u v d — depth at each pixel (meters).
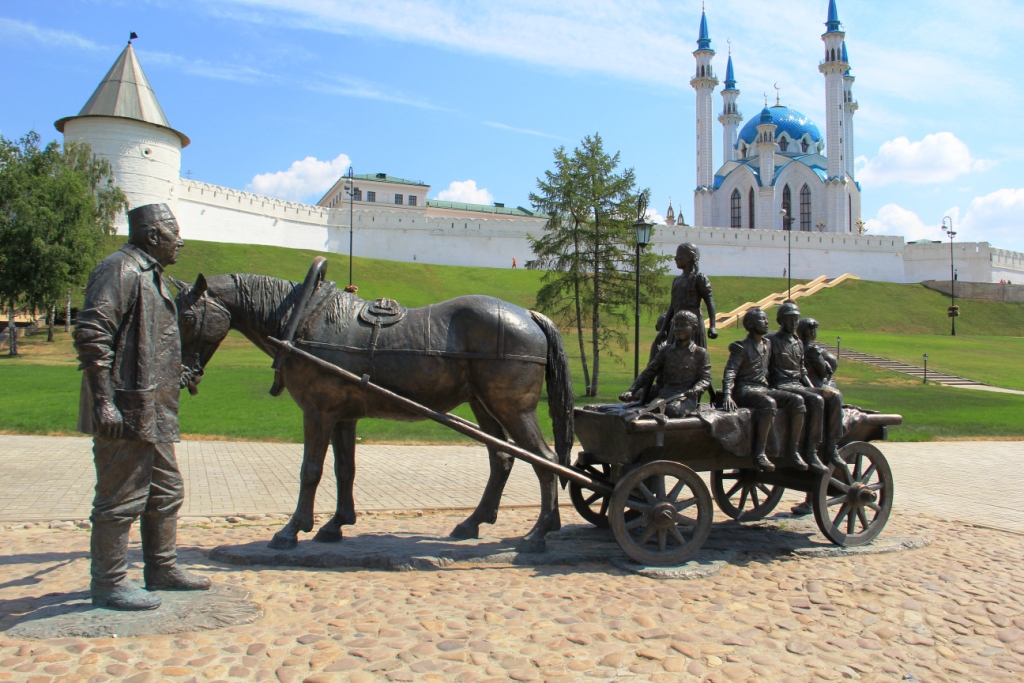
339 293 6.27
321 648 4.20
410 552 5.97
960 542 7.37
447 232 70.06
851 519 6.95
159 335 4.75
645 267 27.53
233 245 57.25
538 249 28.69
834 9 95.44
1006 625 4.96
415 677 3.88
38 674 3.77
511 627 4.61
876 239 79.94
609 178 27.67
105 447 4.52
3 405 17.52
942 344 47.47
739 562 6.32
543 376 6.50
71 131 51.97
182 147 58.19
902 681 4.07
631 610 4.98
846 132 109.88
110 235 46.44
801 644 4.52
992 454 15.28
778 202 97.00
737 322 53.53
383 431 16.30
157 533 4.91
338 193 97.81
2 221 34.75
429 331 6.18
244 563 5.80
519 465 12.71
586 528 7.15
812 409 6.57
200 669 3.88
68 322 42.06
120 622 4.36
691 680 3.98
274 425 16.02
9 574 5.53
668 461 6.04
